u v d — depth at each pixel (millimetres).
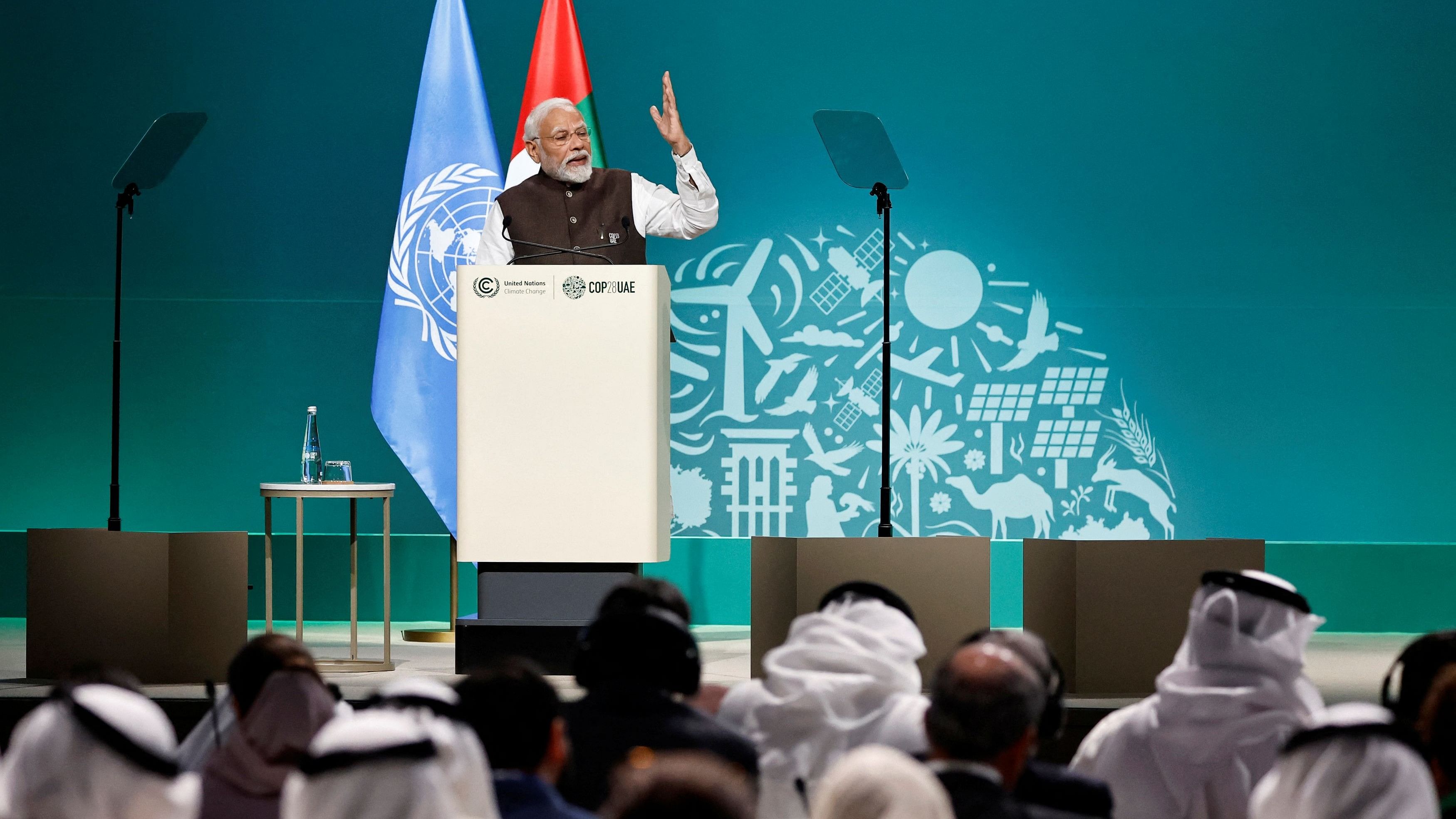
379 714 4445
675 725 6629
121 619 12695
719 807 3334
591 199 13305
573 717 6719
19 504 20406
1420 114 20625
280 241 20609
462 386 11711
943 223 20672
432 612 19984
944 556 11445
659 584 8070
